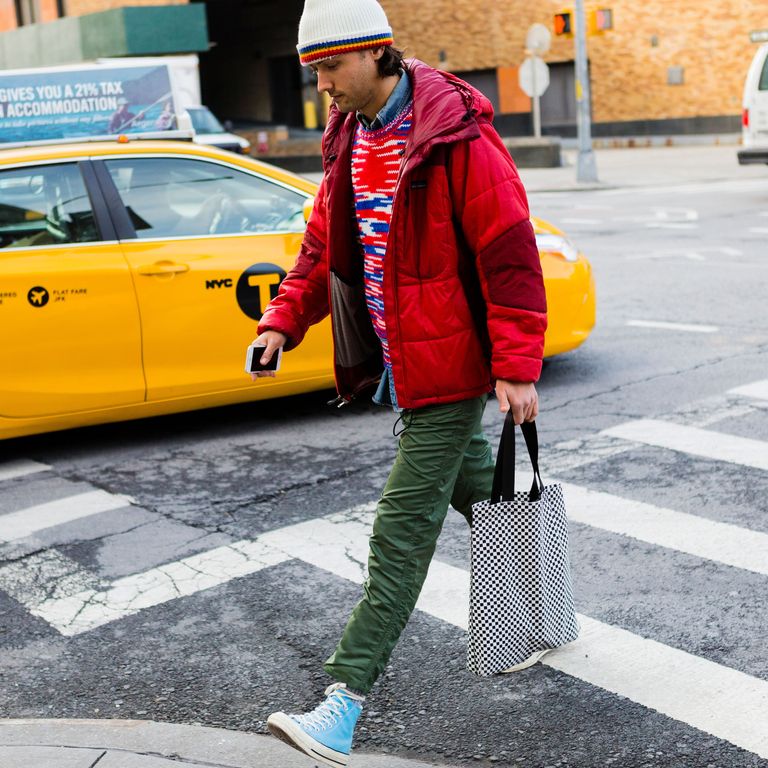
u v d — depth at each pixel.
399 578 3.12
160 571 4.57
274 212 6.48
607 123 34.56
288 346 3.56
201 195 6.32
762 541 4.57
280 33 40.25
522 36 35.78
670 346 8.02
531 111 36.12
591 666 3.62
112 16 29.44
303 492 5.43
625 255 12.34
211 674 3.73
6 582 4.54
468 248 3.04
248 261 6.27
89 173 6.08
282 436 6.36
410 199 2.98
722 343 8.03
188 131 6.78
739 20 31.86
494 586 3.28
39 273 5.84
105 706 3.56
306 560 4.61
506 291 2.97
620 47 33.88
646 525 4.78
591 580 4.27
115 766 3.10
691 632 3.82
